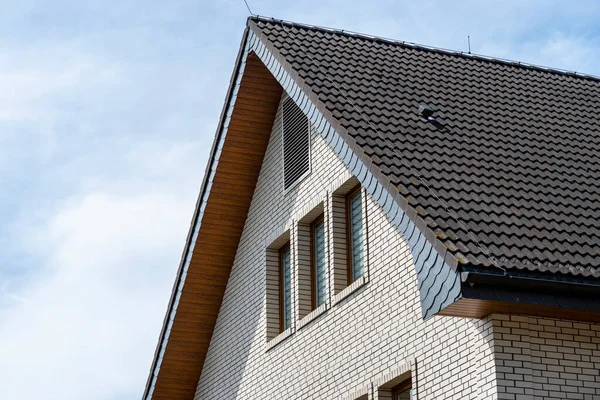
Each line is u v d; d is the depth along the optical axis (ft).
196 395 77.36
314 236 65.57
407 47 69.41
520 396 44.21
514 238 44.86
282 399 63.62
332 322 59.82
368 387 54.80
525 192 49.60
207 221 72.69
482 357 45.60
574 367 45.24
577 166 53.83
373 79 61.21
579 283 42.32
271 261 68.90
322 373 59.82
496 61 70.59
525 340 45.03
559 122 60.39
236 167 71.67
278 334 67.15
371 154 50.34
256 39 66.28
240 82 68.49
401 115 56.54
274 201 69.26
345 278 60.59
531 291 42.09
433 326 50.37
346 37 68.33
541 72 70.54
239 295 72.33
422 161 50.93
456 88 63.00
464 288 41.22
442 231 43.88
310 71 60.39
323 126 55.26
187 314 75.15
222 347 73.82
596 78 71.31
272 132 71.05
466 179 49.75
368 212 58.44
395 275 54.65
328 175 62.75
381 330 54.90
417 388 50.78
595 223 47.62
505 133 56.80
